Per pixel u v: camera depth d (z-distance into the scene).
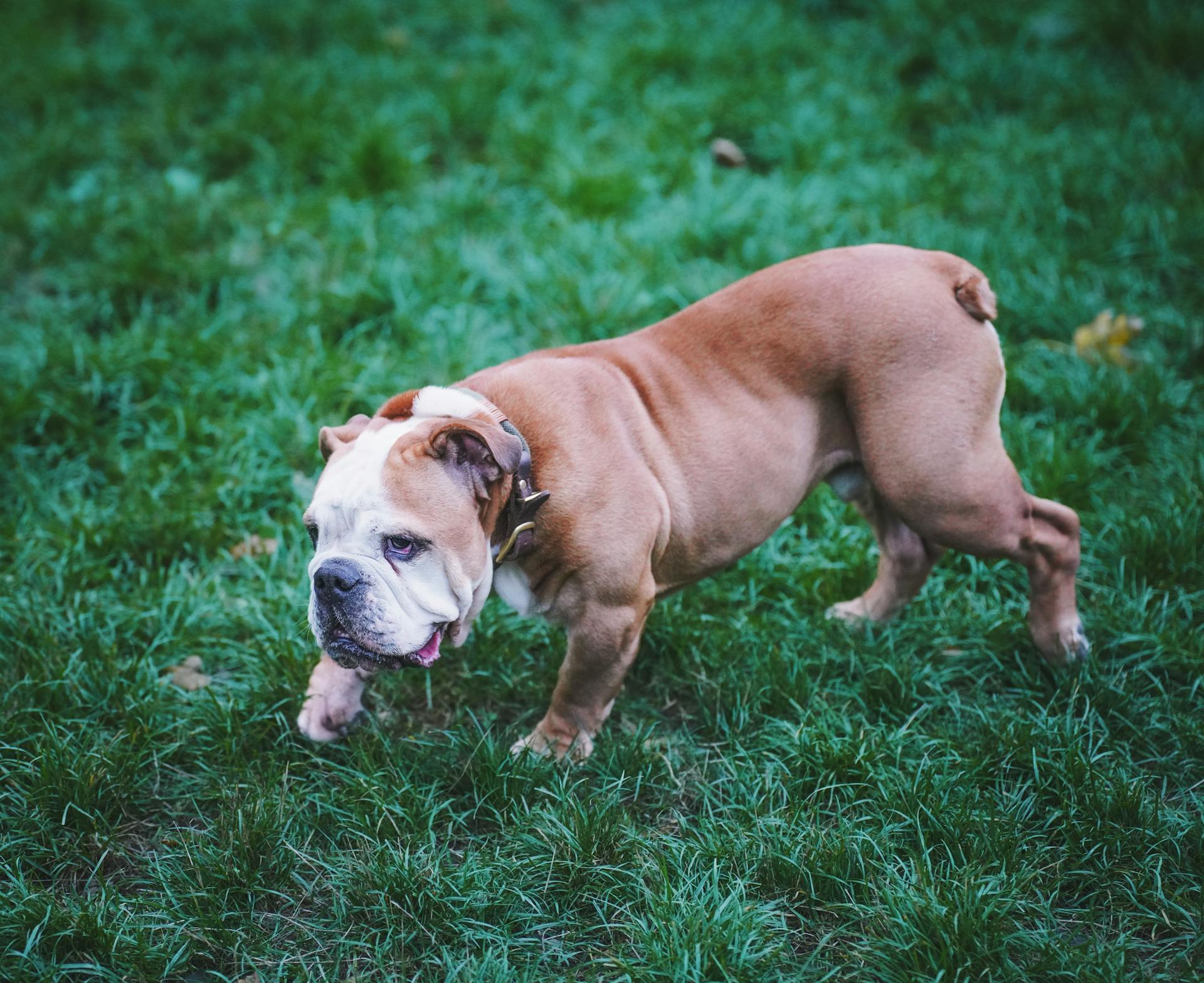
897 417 3.23
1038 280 5.30
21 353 4.91
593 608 3.10
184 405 4.75
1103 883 2.98
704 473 3.21
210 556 4.26
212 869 3.02
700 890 2.93
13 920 2.86
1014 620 3.84
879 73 6.93
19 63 7.11
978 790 3.25
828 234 5.64
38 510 4.38
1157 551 3.99
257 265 5.59
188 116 6.76
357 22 7.54
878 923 2.88
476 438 2.74
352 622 2.68
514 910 2.96
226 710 3.53
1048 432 4.57
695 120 6.54
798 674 3.64
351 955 2.90
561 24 7.59
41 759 3.25
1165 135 6.15
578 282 5.23
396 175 6.12
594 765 3.40
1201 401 4.71
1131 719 3.50
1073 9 7.26
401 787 3.28
